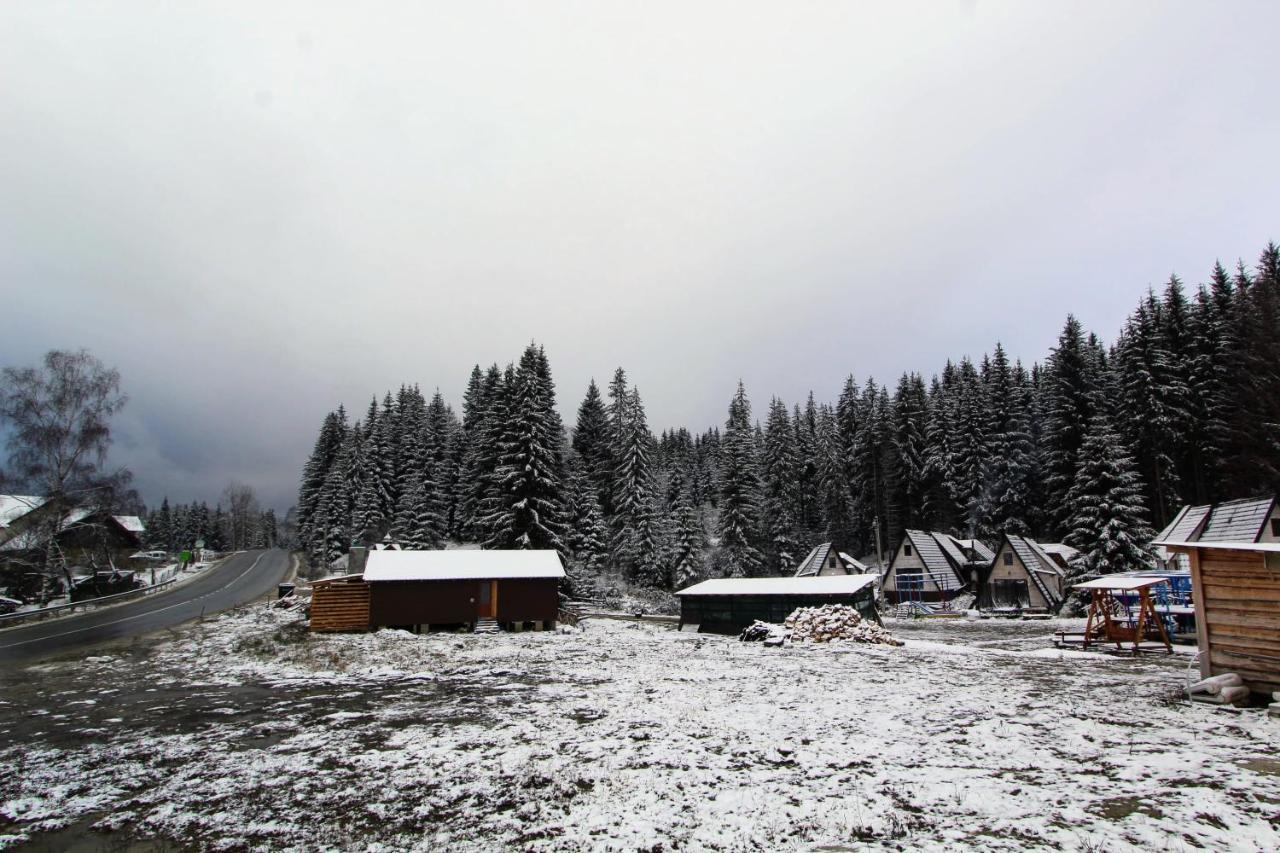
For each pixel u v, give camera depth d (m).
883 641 28.30
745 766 9.80
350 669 21.17
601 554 64.19
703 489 92.06
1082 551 44.09
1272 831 6.69
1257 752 9.46
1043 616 42.91
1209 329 48.09
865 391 82.00
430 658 23.52
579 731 12.31
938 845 6.68
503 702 15.52
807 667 20.55
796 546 66.69
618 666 21.38
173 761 11.00
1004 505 58.78
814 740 11.16
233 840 7.71
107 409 40.22
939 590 53.59
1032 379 76.81
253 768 10.49
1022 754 9.85
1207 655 13.32
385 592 32.75
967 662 21.28
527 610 34.72
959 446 63.19
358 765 10.50
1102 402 53.94
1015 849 6.50
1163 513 47.31
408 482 75.19
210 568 80.62
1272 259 50.12
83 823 8.41
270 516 166.00
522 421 45.50
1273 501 30.66
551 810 8.24
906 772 9.16
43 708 15.66
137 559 60.62
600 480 74.19
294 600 42.75
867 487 72.50
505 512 44.91
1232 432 40.50
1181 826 6.88
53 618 37.72
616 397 75.94
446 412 93.19
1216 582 13.30
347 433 96.50
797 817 7.64
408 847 7.28
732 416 66.75
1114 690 15.09
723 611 36.50
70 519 39.47
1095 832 6.81
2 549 38.56
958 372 86.00
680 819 7.74
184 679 19.72
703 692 16.19
